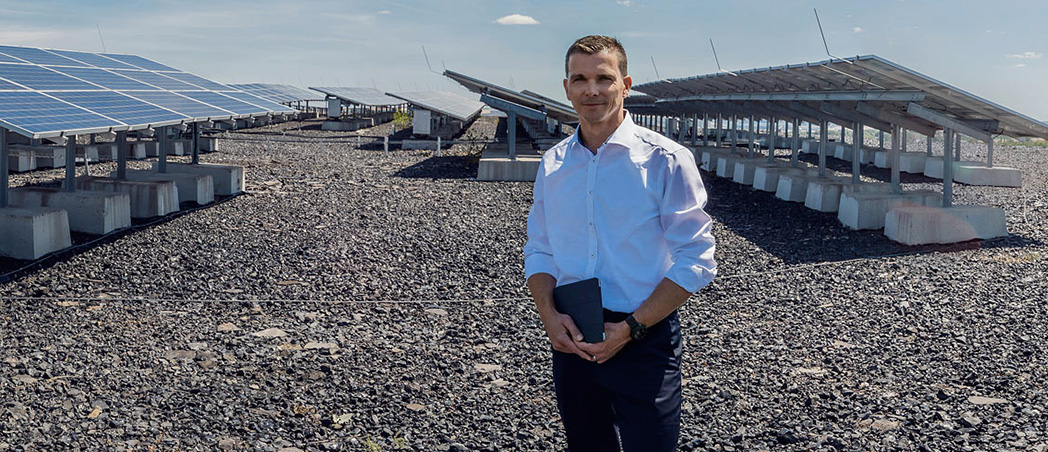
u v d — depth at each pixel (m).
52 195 13.08
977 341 7.50
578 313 2.62
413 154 29.39
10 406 5.77
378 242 12.79
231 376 6.59
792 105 18.80
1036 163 28.77
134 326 8.05
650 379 2.66
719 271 11.02
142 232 13.18
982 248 12.63
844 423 5.51
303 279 10.36
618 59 2.62
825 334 7.84
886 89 14.18
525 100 24.97
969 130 13.59
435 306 9.16
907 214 13.15
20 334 7.64
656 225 2.69
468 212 16.09
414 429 5.52
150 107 14.98
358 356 7.21
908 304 8.95
